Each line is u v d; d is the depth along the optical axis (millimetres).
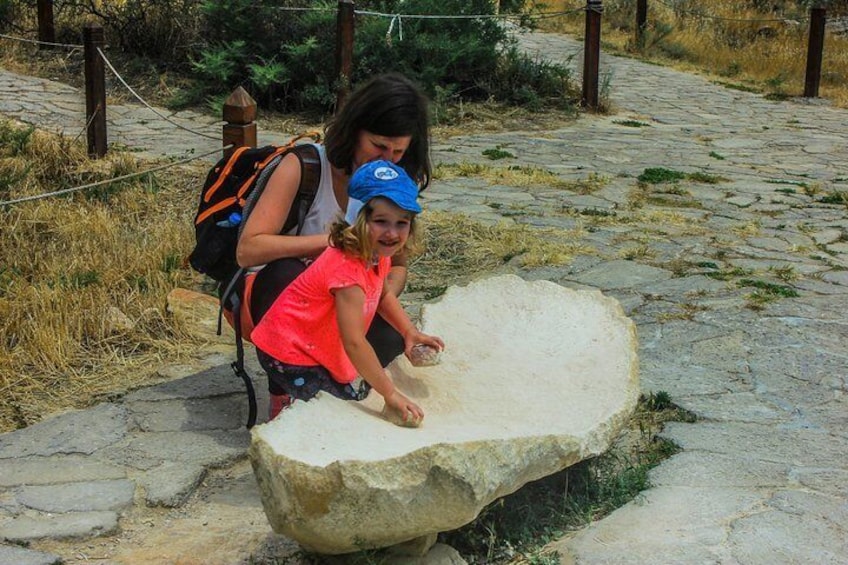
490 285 4359
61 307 5609
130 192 8102
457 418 3498
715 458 4020
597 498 3730
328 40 12180
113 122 10828
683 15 20594
